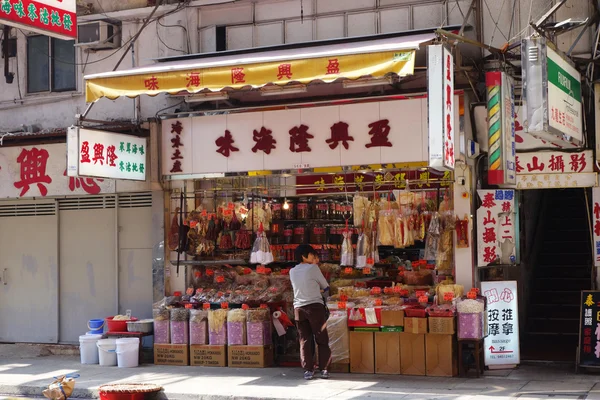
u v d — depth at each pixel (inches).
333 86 495.5
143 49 550.3
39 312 578.2
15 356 555.2
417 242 522.6
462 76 450.6
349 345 449.7
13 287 587.2
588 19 429.4
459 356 431.2
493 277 483.2
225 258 525.7
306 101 498.0
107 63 562.6
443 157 370.9
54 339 573.0
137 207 549.3
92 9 564.4
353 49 384.2
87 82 441.4
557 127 369.7
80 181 555.5
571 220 664.4
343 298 457.1
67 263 570.6
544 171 446.6
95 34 549.6
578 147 433.7
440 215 457.1
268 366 480.1
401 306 442.9
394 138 455.2
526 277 565.3
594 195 436.5
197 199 530.0
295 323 477.4
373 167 459.8
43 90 583.2
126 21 555.8
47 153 564.7
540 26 373.7
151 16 516.1
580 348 430.3
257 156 487.2
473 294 434.0
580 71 438.0
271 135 483.5
